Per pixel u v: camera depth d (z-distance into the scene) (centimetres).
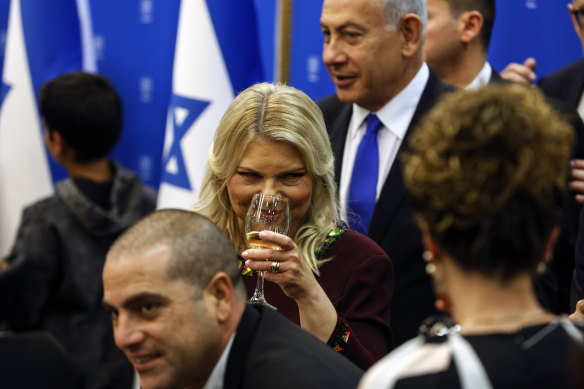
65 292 595
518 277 211
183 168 668
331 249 406
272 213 377
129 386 596
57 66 741
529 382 197
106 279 268
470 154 209
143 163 747
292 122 392
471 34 580
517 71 598
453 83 590
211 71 679
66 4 741
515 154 207
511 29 664
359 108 539
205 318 269
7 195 740
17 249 598
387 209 500
